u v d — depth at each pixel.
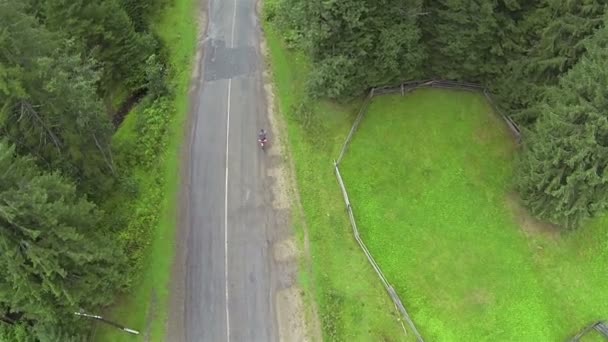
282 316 31.16
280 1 39.31
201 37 43.41
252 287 31.97
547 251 33.97
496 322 31.59
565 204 30.61
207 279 32.22
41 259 23.89
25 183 23.95
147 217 33.81
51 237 24.77
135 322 30.78
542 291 32.75
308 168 36.00
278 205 34.69
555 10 32.25
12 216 22.53
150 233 33.41
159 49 42.41
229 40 43.06
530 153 31.66
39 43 27.05
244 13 44.94
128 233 33.09
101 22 36.81
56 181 25.42
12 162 25.48
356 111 38.28
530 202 32.81
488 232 34.41
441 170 36.50
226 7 45.41
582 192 29.92
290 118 38.16
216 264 32.66
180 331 30.75
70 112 29.58
